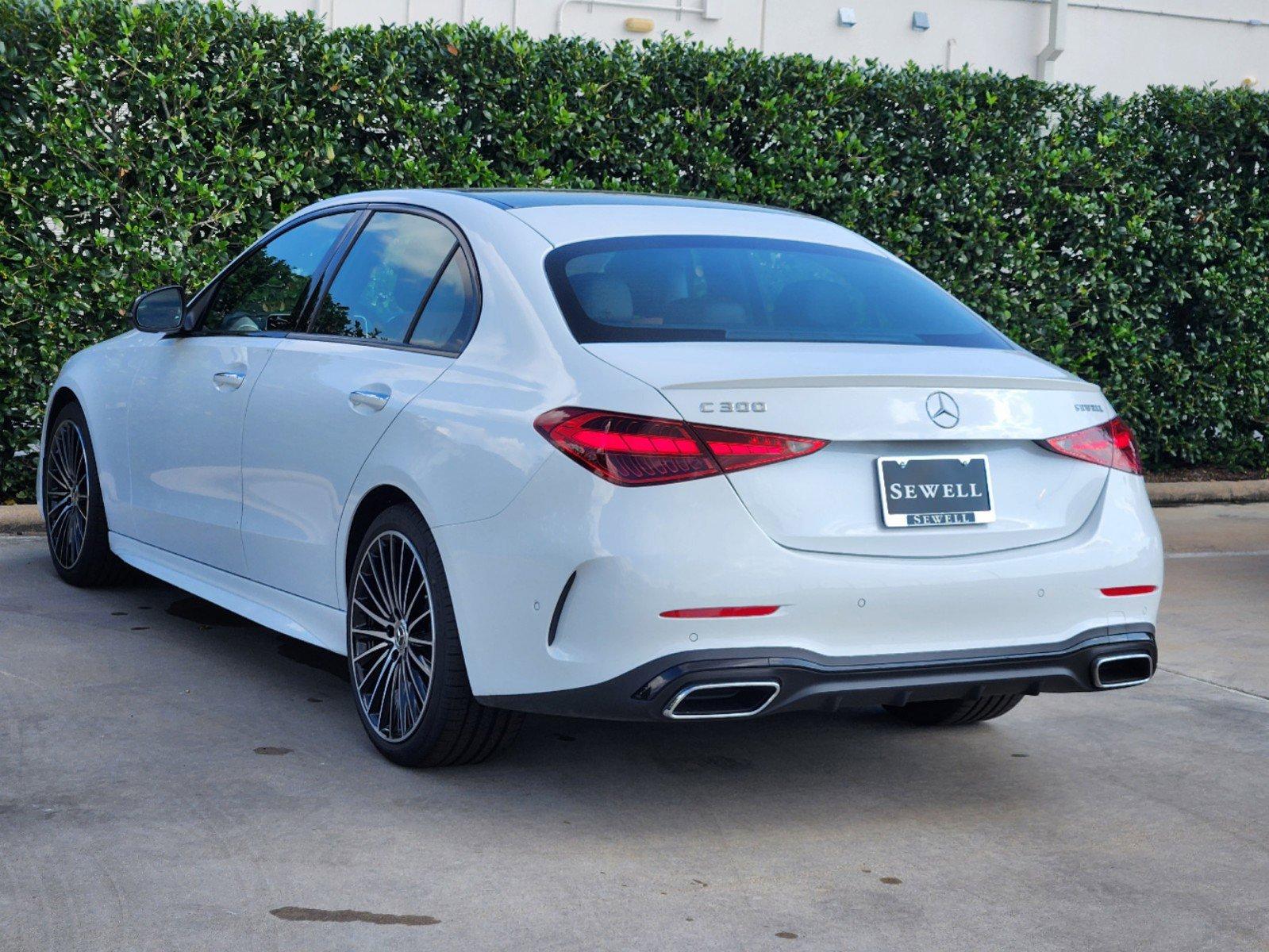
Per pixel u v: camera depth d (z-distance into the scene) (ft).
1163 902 10.69
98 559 19.65
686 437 10.74
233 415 15.61
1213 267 35.63
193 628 18.11
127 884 10.21
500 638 11.46
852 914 10.25
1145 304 35.29
